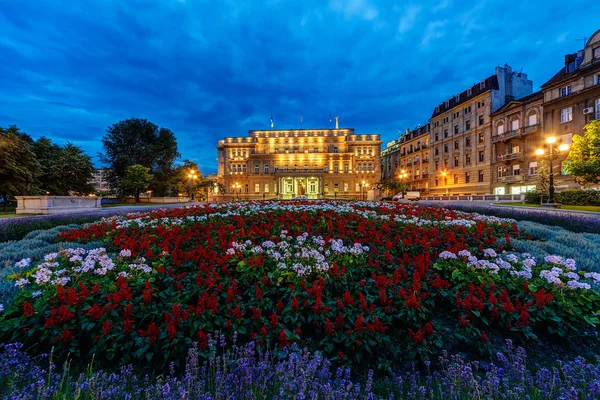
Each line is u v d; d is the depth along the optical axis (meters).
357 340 3.21
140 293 4.07
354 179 70.44
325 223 8.40
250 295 4.23
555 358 3.60
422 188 60.75
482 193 43.53
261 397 2.48
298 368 2.54
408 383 3.08
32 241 7.43
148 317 3.61
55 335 3.17
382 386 2.99
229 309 3.63
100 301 3.67
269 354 3.16
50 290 3.83
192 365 2.69
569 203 21.62
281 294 4.39
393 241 6.66
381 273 5.13
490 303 3.81
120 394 2.52
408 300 3.74
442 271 5.22
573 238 7.81
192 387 2.54
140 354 2.97
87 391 2.36
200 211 11.34
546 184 23.33
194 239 6.86
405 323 3.80
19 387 2.52
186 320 3.34
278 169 71.12
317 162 71.06
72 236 7.68
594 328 4.03
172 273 4.71
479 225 8.16
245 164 72.19
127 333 3.18
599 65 28.36
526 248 6.66
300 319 3.67
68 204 19.02
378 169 70.69
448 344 3.73
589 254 6.46
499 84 42.59
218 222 8.88
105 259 4.70
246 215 9.98
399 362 3.47
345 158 70.62
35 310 3.41
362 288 4.38
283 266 4.74
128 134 45.38
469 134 46.59
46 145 37.06
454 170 50.00
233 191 70.44
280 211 10.64
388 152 79.50
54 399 2.29
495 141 40.94
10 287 4.09
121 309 3.54
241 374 2.71
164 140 48.47
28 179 26.45
